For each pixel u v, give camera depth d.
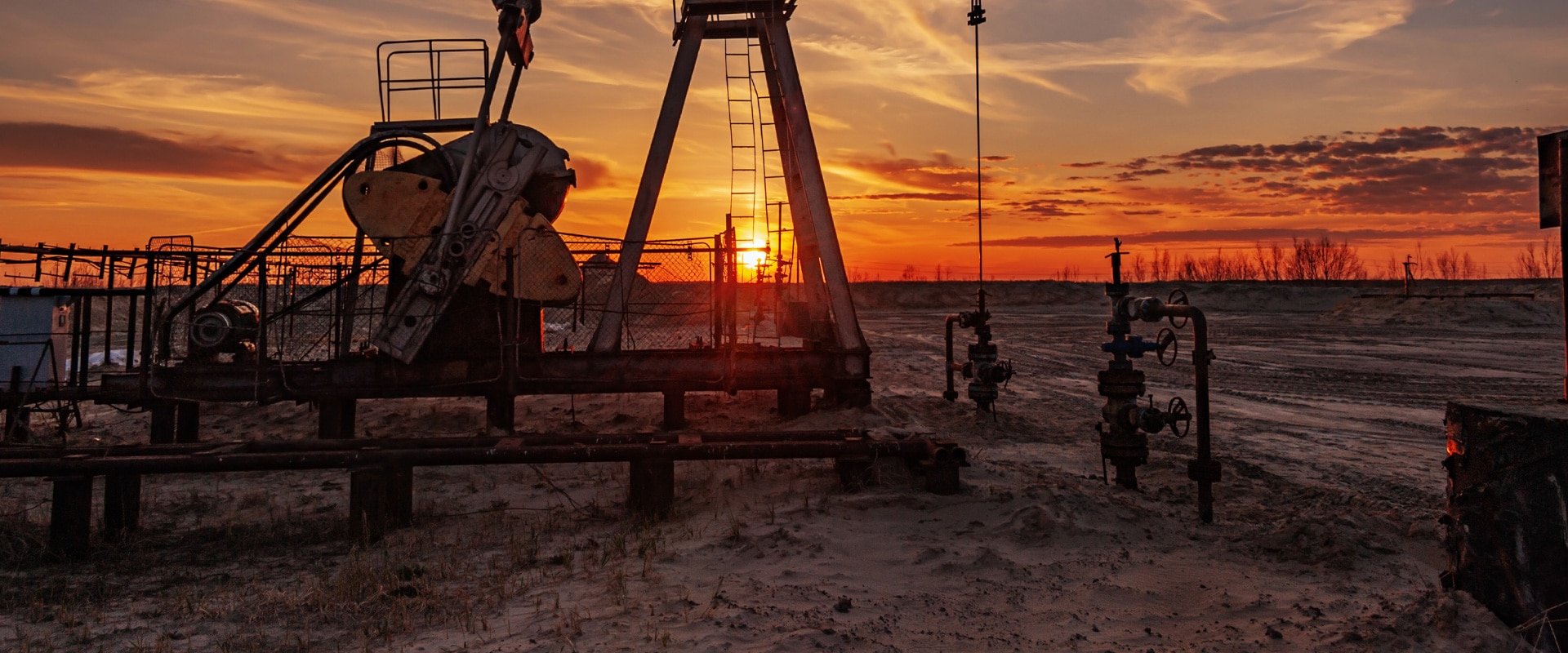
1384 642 4.40
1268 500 8.17
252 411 14.84
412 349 11.23
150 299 11.19
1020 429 12.50
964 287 104.38
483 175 11.55
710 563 6.23
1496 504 4.33
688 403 15.52
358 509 7.62
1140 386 8.59
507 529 7.77
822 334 15.15
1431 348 31.23
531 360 12.10
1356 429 12.99
